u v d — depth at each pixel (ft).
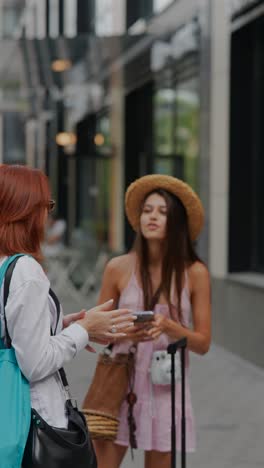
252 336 41.42
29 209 13.35
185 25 49.42
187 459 26.76
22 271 12.91
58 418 13.12
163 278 18.93
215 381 38.17
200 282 19.15
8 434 12.43
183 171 61.41
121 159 79.10
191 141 58.49
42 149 91.50
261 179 45.47
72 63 58.03
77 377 32.09
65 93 74.64
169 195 18.99
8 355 12.86
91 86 69.97
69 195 88.38
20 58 56.18
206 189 48.70
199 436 29.37
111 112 81.97
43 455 12.73
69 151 89.10
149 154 73.97
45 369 12.80
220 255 46.65
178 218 18.99
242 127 45.78
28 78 65.31
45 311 12.92
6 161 102.89
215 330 46.80
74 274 71.82
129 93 77.00
